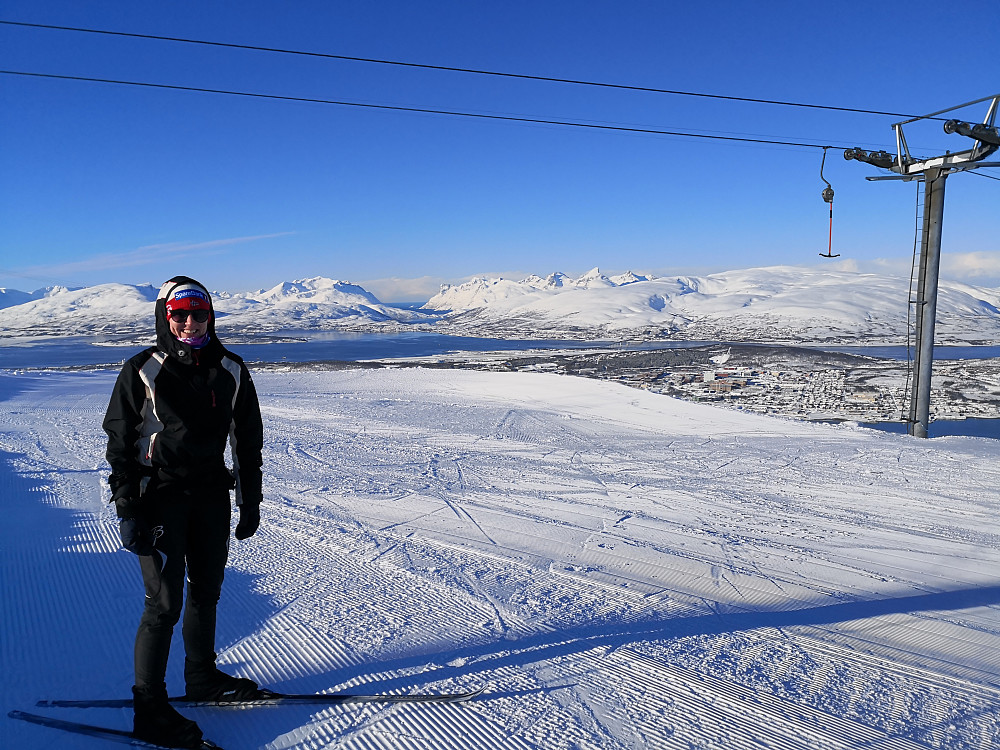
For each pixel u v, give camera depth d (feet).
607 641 11.04
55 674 9.61
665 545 18.61
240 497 8.38
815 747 7.79
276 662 10.10
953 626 12.61
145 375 7.52
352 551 17.13
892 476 31.12
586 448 39.91
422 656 10.33
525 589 14.10
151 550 7.43
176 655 10.10
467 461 34.37
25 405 58.44
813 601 13.98
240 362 8.25
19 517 20.01
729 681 9.57
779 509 24.21
